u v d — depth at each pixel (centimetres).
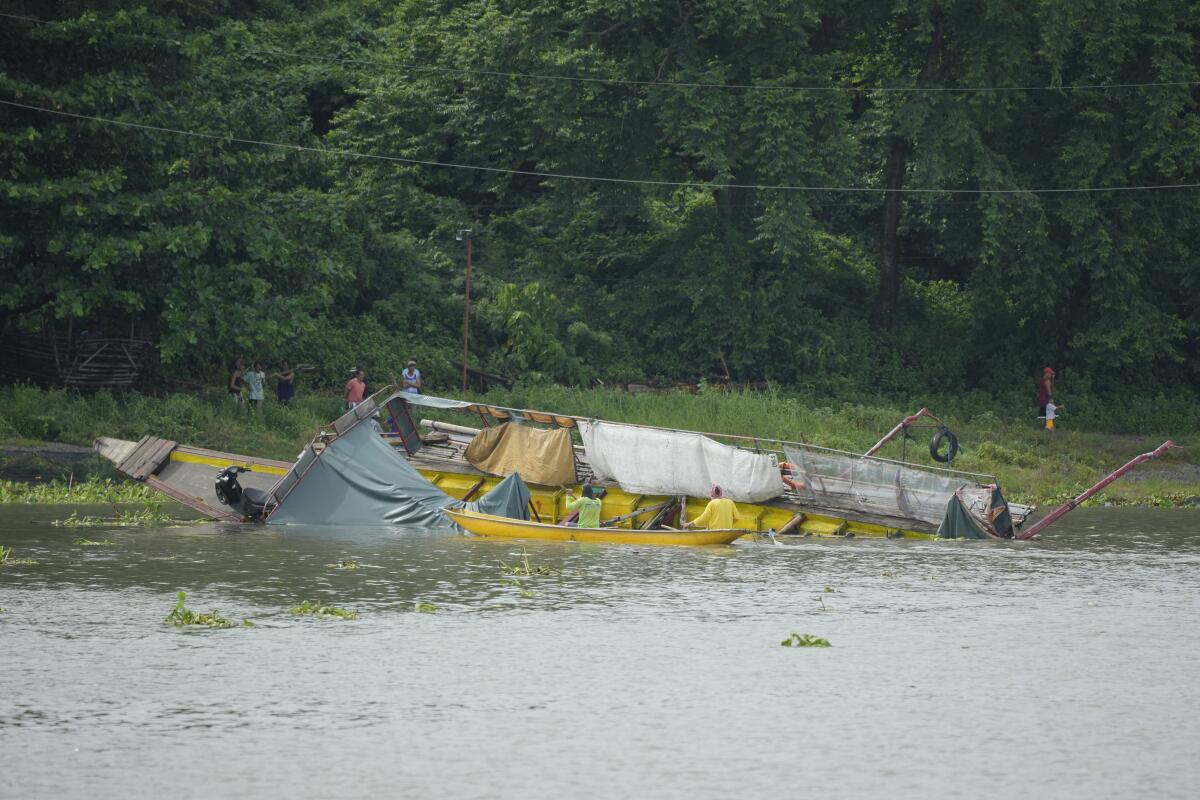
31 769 3697
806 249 19775
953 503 9500
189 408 13412
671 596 6644
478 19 19662
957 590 7012
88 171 13125
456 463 10062
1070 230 19662
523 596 6575
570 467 9756
